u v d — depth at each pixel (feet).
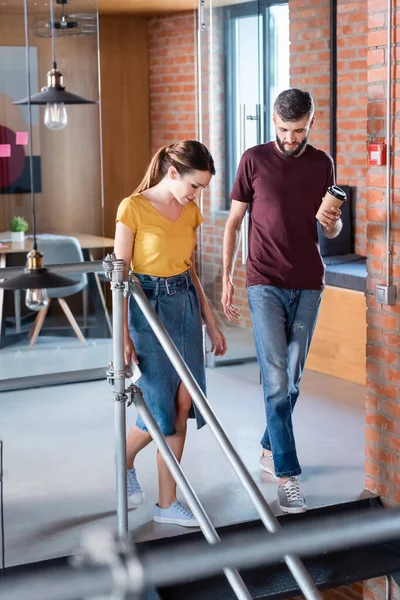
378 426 12.50
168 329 11.21
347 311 18.39
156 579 3.48
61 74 17.98
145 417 9.89
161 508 11.65
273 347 12.28
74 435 15.40
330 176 12.44
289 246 12.28
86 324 19.48
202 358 11.57
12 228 18.58
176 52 26.76
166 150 11.11
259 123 18.43
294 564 7.90
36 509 12.19
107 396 17.95
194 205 11.52
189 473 13.42
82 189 18.83
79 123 18.57
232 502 12.30
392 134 11.87
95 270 10.41
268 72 18.65
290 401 12.40
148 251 11.12
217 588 11.14
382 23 11.79
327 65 21.09
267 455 13.44
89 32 18.34
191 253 11.55
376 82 12.01
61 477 13.37
